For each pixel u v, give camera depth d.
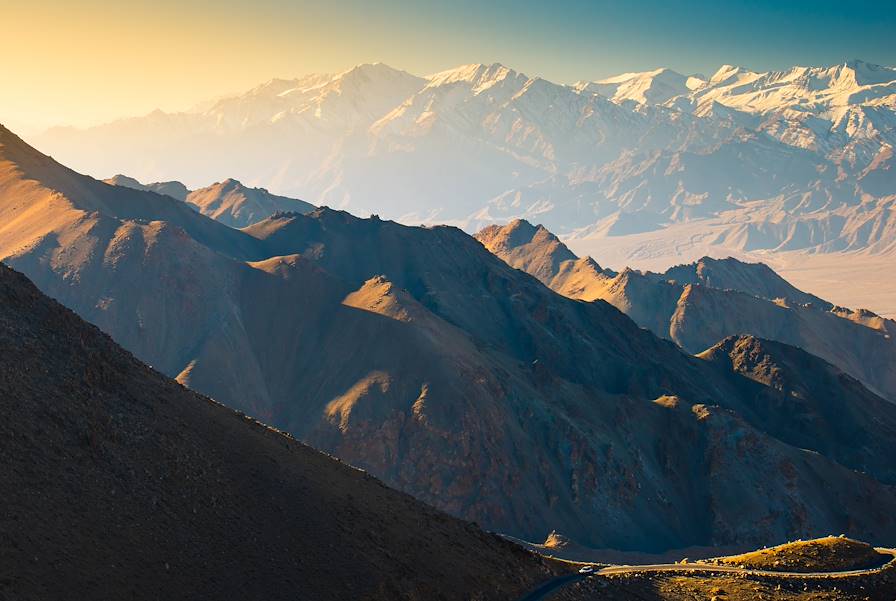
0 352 87.06
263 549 84.69
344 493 100.88
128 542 76.31
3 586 65.06
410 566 93.12
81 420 85.81
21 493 73.94
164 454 88.81
